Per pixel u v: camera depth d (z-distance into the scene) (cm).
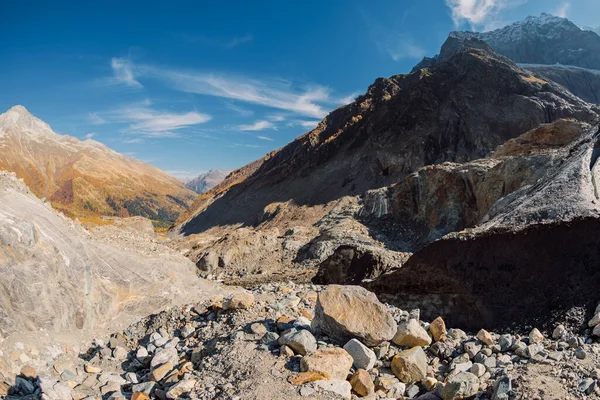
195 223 9500
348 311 601
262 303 830
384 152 6506
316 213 5994
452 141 6362
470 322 867
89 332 873
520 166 2942
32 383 585
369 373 530
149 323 882
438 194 3656
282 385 474
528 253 833
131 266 1255
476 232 982
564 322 681
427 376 535
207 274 3000
